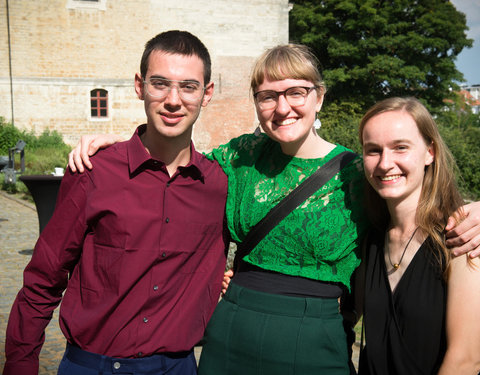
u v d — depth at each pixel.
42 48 21.78
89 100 22.53
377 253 1.99
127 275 1.89
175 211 1.99
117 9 22.36
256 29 24.17
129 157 1.94
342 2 27.94
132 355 1.90
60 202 1.94
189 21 23.33
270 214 2.06
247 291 2.06
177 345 1.97
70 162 1.93
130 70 22.86
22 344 1.94
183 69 1.93
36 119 22.02
